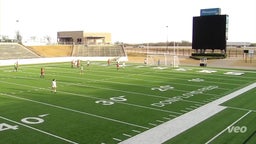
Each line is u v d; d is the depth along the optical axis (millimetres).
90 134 12609
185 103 18906
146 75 33375
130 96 20984
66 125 13852
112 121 14594
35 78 29828
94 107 17484
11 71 36250
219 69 41812
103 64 47438
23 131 12898
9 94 21219
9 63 46250
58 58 53094
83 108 17203
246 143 11578
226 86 26188
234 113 16453
